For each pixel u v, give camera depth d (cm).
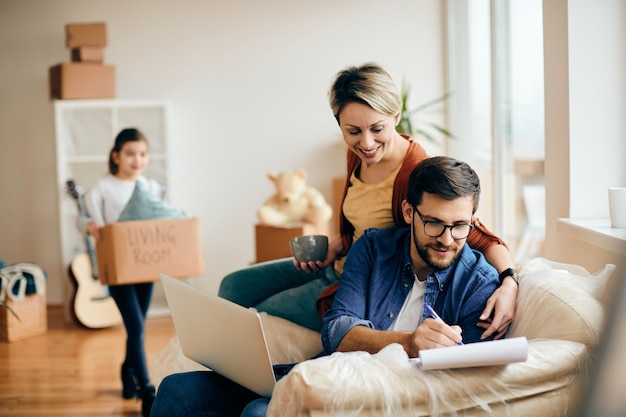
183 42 613
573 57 292
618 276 139
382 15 607
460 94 568
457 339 186
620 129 293
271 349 262
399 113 237
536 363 178
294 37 612
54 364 457
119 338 525
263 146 618
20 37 617
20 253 627
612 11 290
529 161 397
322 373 170
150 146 591
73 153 581
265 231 518
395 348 181
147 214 391
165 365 269
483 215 503
